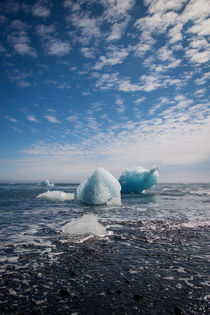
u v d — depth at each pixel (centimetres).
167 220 543
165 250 310
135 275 228
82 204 946
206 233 410
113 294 190
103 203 940
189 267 249
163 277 224
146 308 168
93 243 344
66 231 417
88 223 423
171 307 170
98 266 252
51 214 657
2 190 2098
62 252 301
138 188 1625
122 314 161
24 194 1543
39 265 255
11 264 258
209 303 176
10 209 777
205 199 1187
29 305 173
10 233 412
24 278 221
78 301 178
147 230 434
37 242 351
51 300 180
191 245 334
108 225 482
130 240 362
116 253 297
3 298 183
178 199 1186
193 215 629
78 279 219
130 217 596
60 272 236
